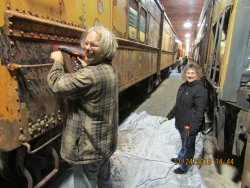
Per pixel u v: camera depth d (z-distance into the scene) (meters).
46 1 1.86
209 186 2.85
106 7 3.26
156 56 9.20
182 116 2.82
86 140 1.62
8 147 1.59
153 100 8.00
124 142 3.96
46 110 1.96
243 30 2.80
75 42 2.37
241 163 3.41
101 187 2.08
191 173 2.99
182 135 2.89
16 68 1.58
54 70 1.55
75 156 1.64
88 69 1.51
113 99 1.66
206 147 3.97
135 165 3.17
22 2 1.61
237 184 2.90
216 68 3.86
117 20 3.85
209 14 6.44
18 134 1.67
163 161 3.29
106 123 1.65
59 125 2.27
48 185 2.57
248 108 2.70
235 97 2.92
